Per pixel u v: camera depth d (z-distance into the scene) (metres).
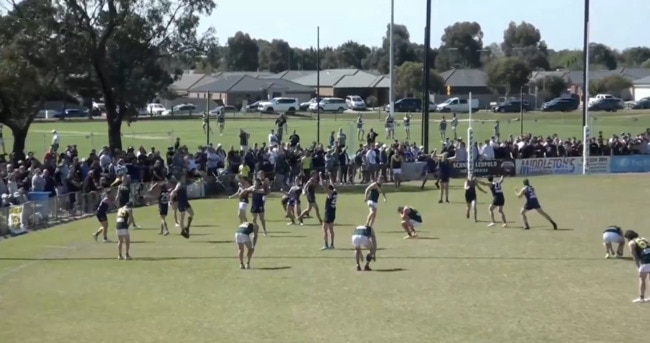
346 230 38.00
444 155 49.22
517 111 119.50
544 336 20.02
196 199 50.66
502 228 38.34
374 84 146.00
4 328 21.36
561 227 38.53
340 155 57.62
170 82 65.94
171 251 32.56
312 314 22.33
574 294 24.58
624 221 40.38
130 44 62.06
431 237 35.66
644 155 68.00
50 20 58.72
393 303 23.52
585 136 65.81
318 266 29.12
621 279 26.66
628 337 19.89
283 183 54.50
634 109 128.38
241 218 36.41
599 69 192.88
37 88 58.50
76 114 117.88
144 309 23.19
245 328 20.97
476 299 24.00
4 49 57.38
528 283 26.14
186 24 64.69
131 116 65.06
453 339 19.80
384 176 59.69
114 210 45.16
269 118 108.56
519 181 60.41
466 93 145.00
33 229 38.84
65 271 28.69
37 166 44.09
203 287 25.91
